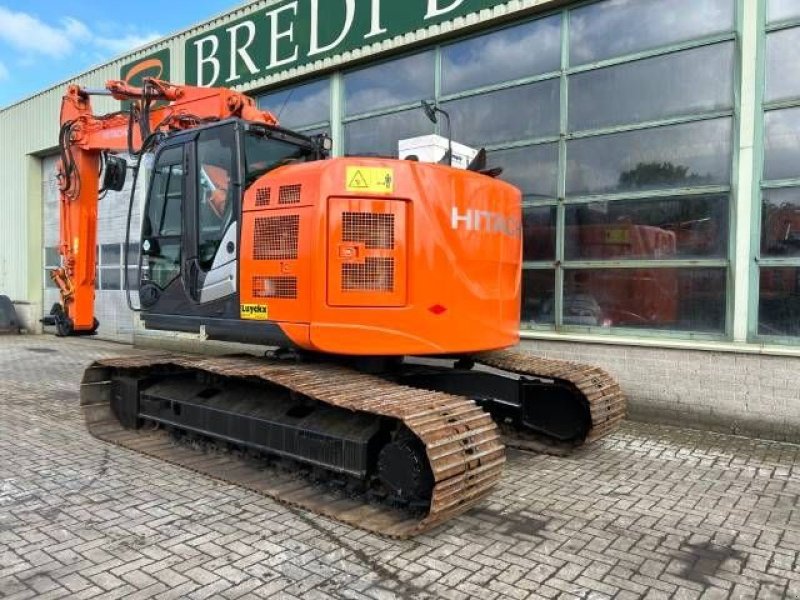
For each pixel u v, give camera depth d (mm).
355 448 4406
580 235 7465
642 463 5500
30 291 16703
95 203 7090
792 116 6176
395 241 4652
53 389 8820
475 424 4148
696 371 6539
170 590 3281
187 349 12102
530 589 3340
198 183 5402
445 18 8328
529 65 7816
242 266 4984
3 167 17438
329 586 3346
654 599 3264
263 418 5090
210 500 4566
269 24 10422
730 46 6484
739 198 6398
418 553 3740
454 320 4805
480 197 5004
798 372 6020
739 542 3936
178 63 12102
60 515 4258
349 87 9711
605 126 7258
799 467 5383
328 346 4555
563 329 7586
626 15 7113
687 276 6742
